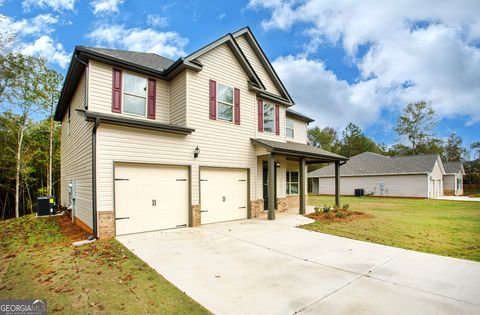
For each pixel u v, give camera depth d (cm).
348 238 751
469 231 860
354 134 4906
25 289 405
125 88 904
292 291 397
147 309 342
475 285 421
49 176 1922
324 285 420
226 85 1063
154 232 803
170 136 869
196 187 926
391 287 413
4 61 1571
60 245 662
